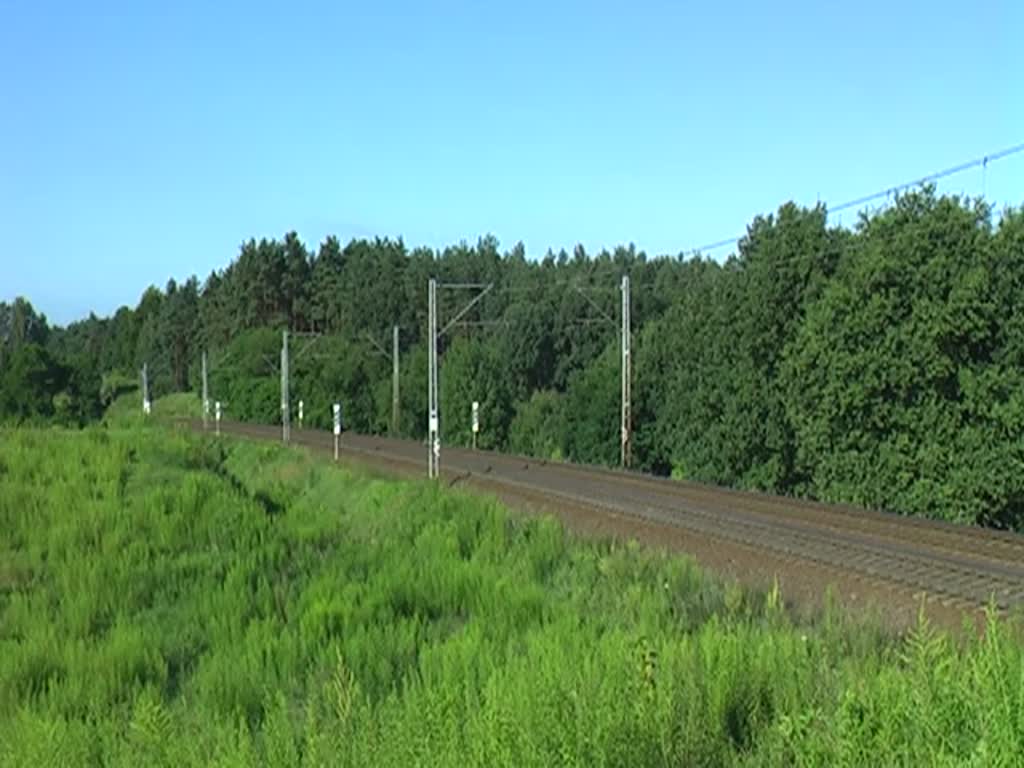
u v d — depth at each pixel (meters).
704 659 8.47
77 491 25.02
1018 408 30.69
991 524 31.56
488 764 6.08
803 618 12.84
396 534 22.50
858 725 5.81
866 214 37.16
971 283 31.58
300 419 91.31
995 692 5.68
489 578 16.02
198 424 94.56
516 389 88.50
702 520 23.20
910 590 14.30
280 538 21.48
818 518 23.06
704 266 96.06
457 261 124.19
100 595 16.56
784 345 42.19
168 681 13.20
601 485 33.78
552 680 7.58
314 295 137.00
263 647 12.88
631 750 6.26
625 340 48.28
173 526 21.45
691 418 50.75
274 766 7.70
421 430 82.69
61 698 11.84
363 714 8.16
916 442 33.03
